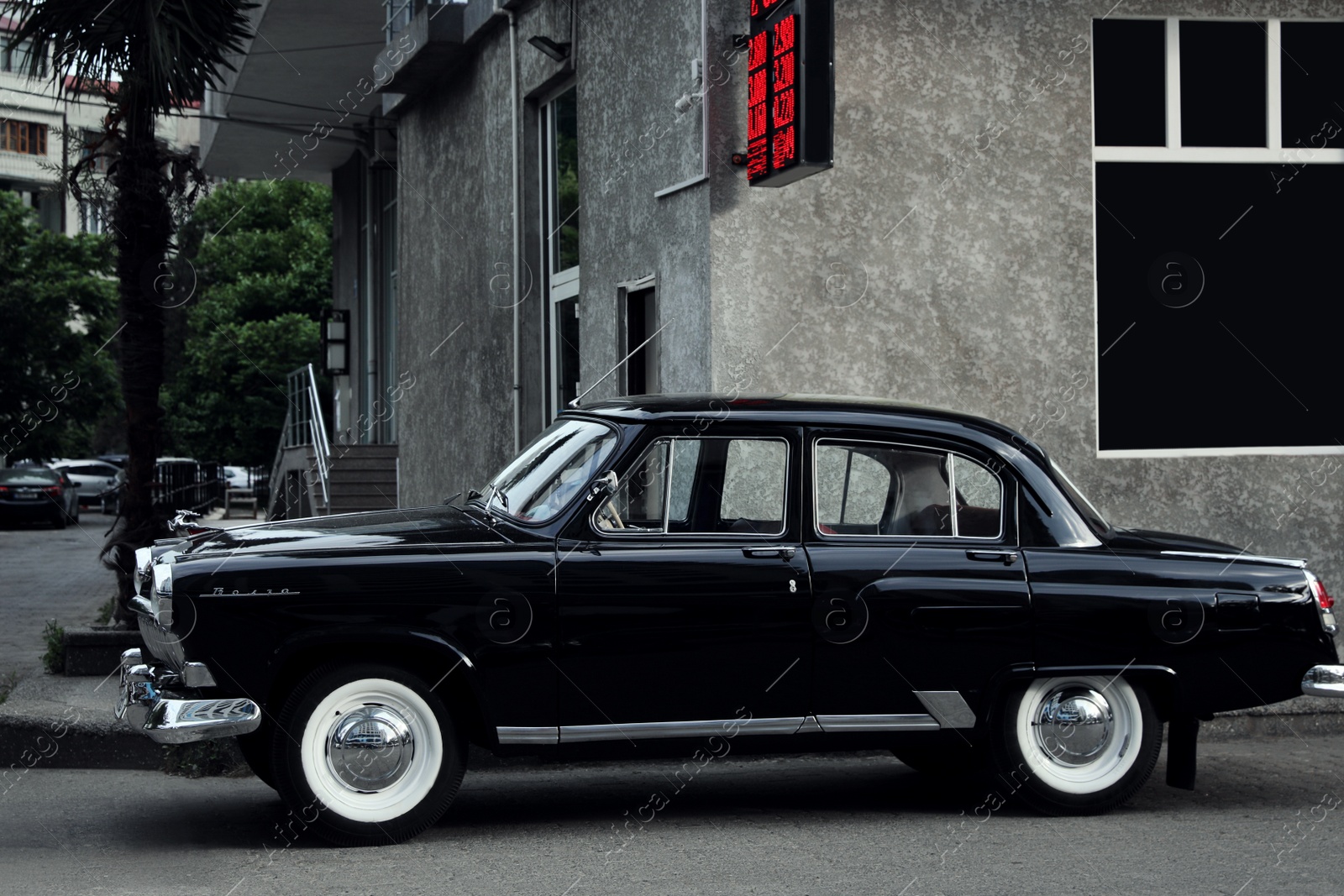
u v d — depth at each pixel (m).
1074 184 9.53
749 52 8.80
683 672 5.97
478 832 6.08
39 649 11.30
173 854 5.68
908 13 9.34
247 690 5.66
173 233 10.62
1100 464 9.57
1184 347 9.88
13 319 35.94
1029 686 6.35
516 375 12.54
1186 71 9.89
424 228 15.86
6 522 34.09
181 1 10.08
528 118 12.62
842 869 5.45
